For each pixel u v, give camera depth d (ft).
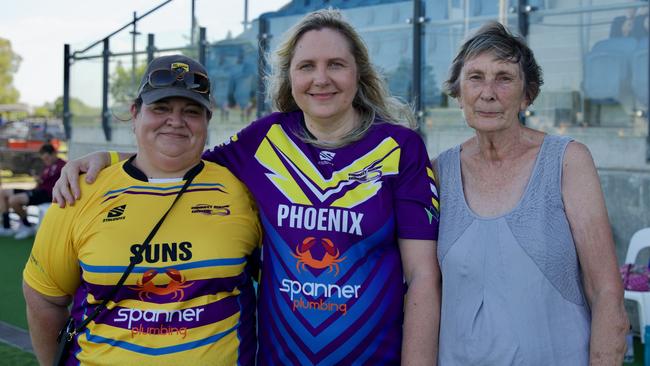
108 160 7.52
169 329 6.71
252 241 7.34
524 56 6.49
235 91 28.27
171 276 6.73
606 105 17.01
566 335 6.24
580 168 6.31
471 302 6.46
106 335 6.81
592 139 17.16
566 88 17.79
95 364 6.80
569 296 6.30
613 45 16.88
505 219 6.40
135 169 7.23
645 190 15.93
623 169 16.47
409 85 21.29
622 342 6.05
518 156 6.63
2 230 33.24
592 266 6.19
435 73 20.35
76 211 7.05
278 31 26.76
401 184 7.02
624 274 14.33
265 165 7.36
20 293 20.90
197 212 7.04
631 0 16.56
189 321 6.75
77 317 7.11
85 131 36.09
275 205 7.08
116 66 33.71
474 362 6.39
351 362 6.78
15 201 32.60
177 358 6.64
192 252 6.83
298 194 7.03
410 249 6.98
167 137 7.02
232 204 7.23
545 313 6.21
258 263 7.64
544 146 6.54
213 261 6.86
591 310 6.35
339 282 6.75
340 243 6.78
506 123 6.45
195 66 7.22
